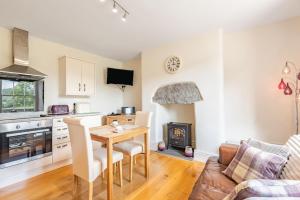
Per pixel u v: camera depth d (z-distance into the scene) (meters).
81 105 3.76
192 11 2.40
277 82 2.89
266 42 2.96
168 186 2.29
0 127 2.30
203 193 1.37
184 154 3.47
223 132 3.07
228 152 1.91
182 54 3.44
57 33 3.09
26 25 2.77
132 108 4.60
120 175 2.28
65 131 3.07
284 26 2.81
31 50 3.20
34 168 2.64
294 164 1.31
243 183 0.93
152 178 2.51
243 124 3.18
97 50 4.10
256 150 1.59
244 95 3.17
